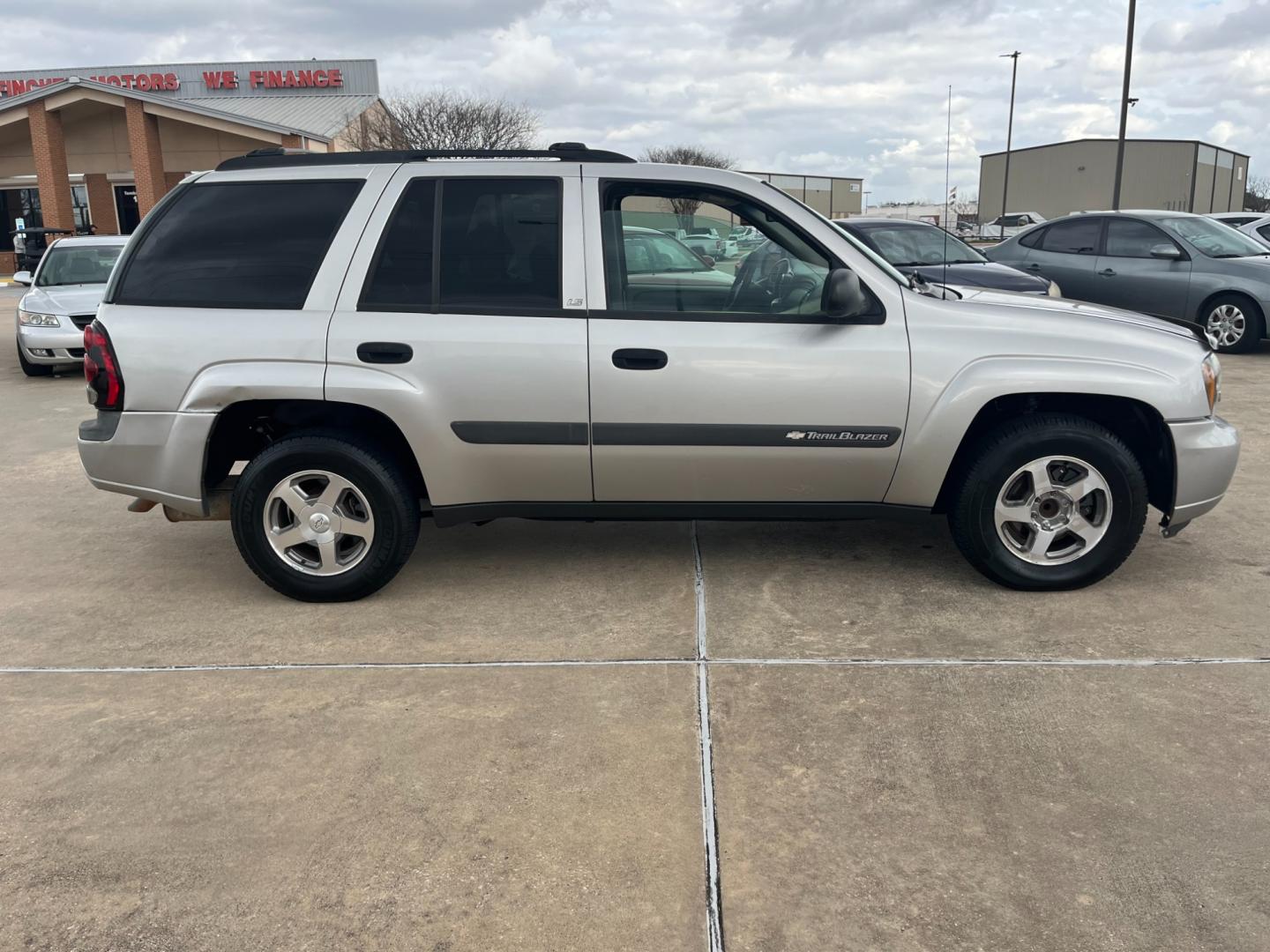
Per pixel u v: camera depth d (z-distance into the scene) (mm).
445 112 35406
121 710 3393
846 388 3986
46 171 31562
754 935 2332
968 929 2338
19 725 3307
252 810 2824
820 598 4297
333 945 2320
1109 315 4355
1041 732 3166
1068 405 4180
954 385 3992
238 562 4930
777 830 2709
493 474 4129
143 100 30688
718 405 3994
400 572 4699
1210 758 3000
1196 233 10961
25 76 39188
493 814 2795
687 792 2883
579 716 3314
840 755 3055
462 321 3996
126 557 5023
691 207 4070
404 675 3627
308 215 4098
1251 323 10383
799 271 4059
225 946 2320
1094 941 2289
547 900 2455
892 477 4117
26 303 11227
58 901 2471
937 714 3285
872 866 2561
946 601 4227
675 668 3650
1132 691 3410
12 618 4230
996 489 4121
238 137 33531
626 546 5039
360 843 2680
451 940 2332
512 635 3971
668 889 2490
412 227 4059
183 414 4016
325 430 4148
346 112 36250
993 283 9297
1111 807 2775
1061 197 49344
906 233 10344
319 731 3240
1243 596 4227
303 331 3984
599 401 3992
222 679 3619
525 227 4051
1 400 9750
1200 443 4086
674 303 4027
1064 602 4195
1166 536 4277
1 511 5887
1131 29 26172
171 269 4113
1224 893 2436
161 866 2596
